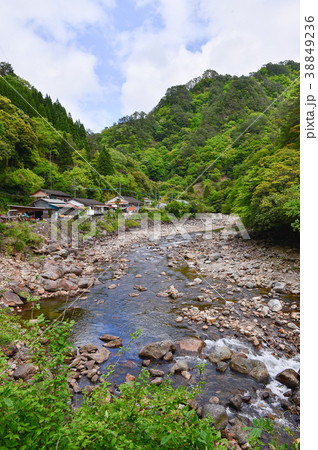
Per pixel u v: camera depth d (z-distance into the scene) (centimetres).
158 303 858
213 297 902
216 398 427
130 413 182
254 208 1577
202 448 166
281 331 649
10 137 3375
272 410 410
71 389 418
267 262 1297
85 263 1388
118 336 645
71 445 150
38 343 224
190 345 588
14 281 920
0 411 154
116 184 5212
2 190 2912
